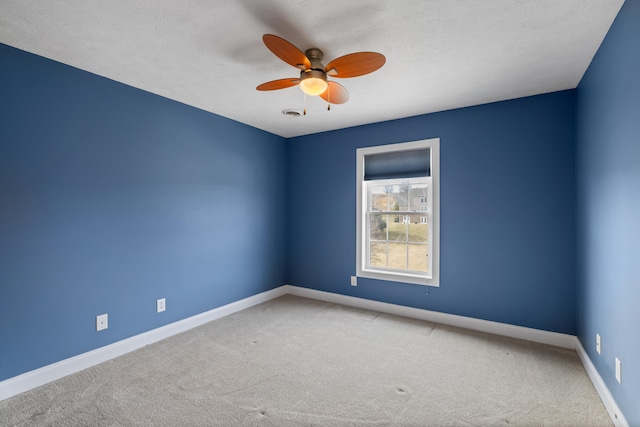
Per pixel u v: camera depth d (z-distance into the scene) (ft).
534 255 9.73
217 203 11.75
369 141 12.80
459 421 6.01
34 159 7.25
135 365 8.14
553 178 9.45
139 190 9.34
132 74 8.39
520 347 9.23
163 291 9.96
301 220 14.75
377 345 9.34
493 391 7.00
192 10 5.71
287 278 15.23
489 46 6.93
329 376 7.61
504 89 9.27
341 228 13.58
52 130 7.55
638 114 4.93
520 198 9.92
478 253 10.57
